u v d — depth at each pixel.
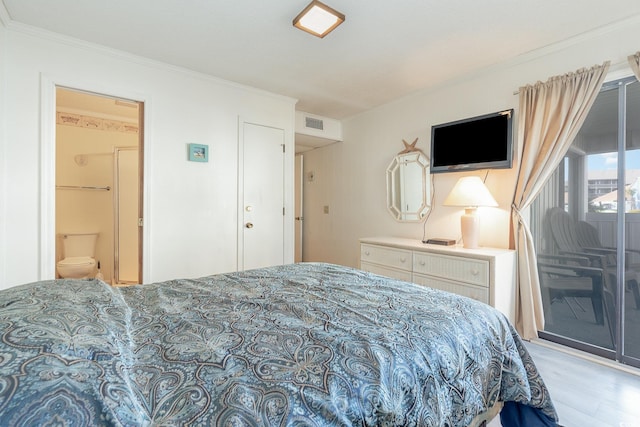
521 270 2.39
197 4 1.90
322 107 3.82
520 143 2.43
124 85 2.57
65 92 3.21
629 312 2.06
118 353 0.70
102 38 2.31
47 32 2.21
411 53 2.47
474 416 0.97
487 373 1.06
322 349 0.82
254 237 3.33
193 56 2.58
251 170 3.30
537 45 2.32
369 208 3.93
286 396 0.65
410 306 1.19
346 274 1.72
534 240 2.52
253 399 0.62
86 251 3.96
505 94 2.62
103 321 0.85
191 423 0.56
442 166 2.96
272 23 2.10
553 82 2.27
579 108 2.14
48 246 2.27
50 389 0.50
